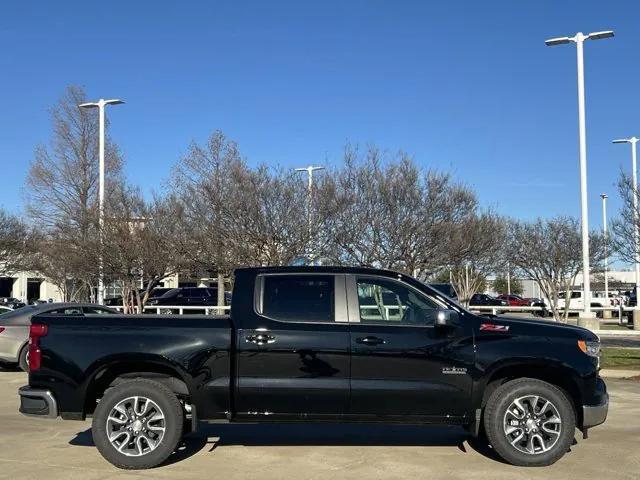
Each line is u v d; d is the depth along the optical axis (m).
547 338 6.60
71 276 29.62
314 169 19.64
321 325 6.59
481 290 56.25
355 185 19.28
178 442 6.60
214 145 25.42
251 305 6.71
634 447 7.39
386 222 18.94
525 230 35.12
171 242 21.28
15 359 13.52
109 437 6.48
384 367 6.52
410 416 6.55
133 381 6.61
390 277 6.83
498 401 6.55
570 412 6.55
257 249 19.06
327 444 7.52
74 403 6.55
